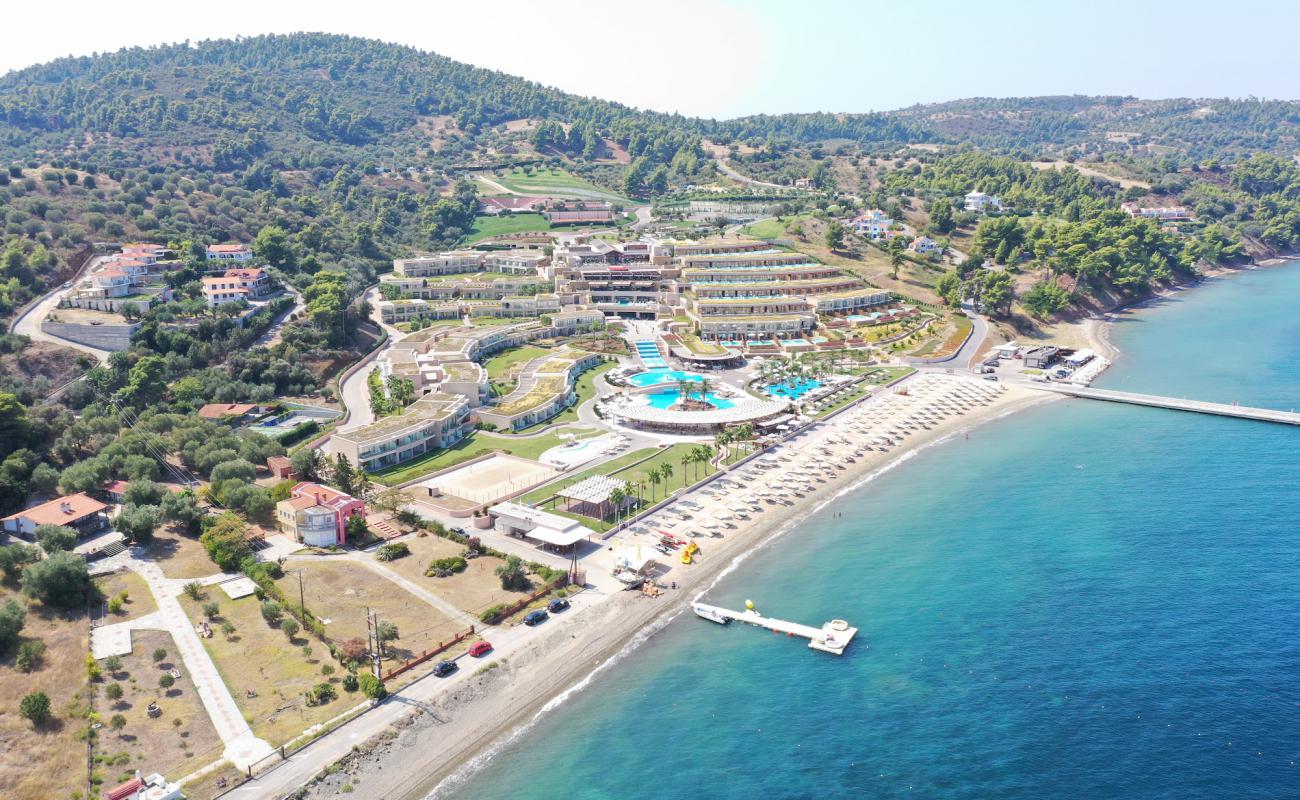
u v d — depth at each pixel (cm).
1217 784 10269
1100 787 10306
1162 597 14338
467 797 10375
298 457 18850
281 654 12719
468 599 14500
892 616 14100
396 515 17562
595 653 13275
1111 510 17938
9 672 11862
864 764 10800
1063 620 13762
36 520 15662
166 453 19475
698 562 16188
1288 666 12369
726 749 11144
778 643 13475
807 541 17100
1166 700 11756
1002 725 11412
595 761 10981
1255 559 15525
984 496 19038
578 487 18300
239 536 15500
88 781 10125
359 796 10281
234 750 10781
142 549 15675
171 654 12556
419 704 11875
